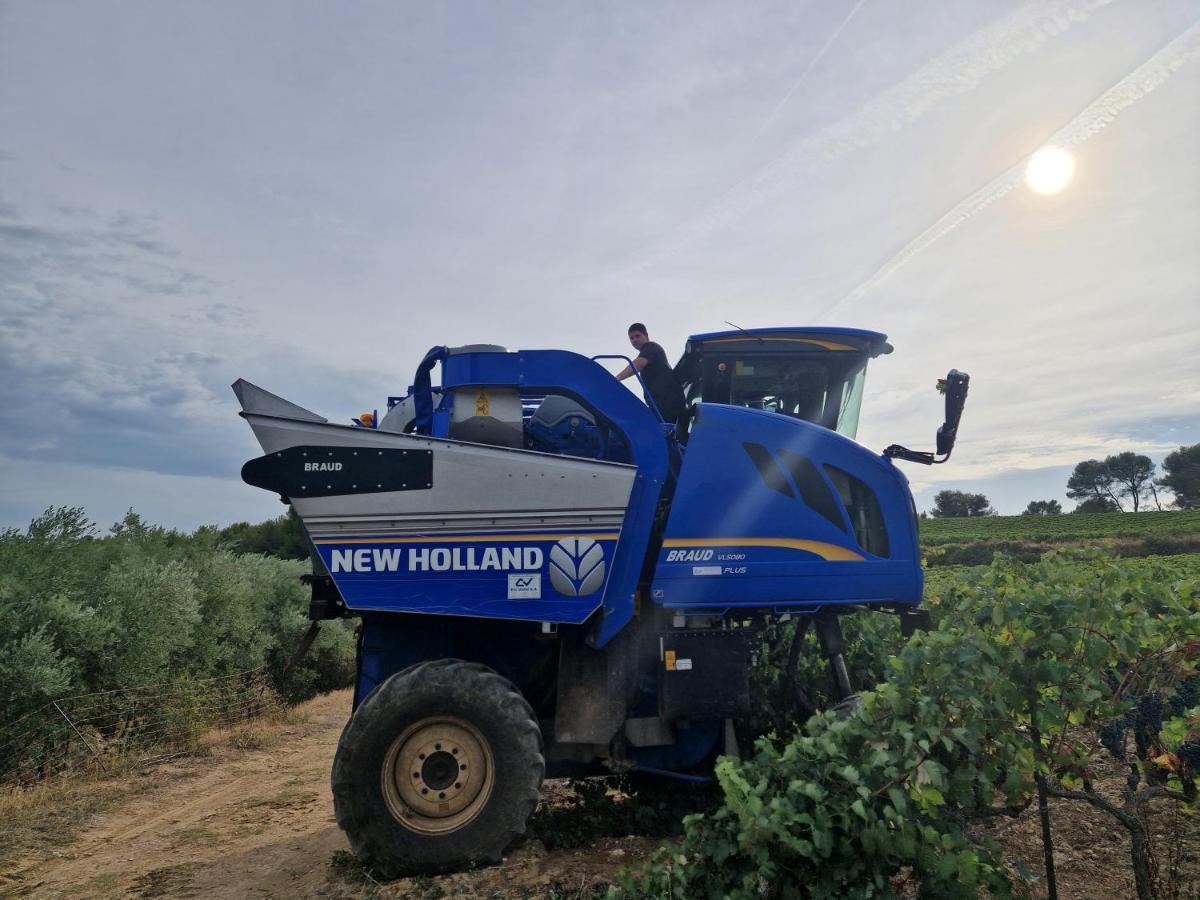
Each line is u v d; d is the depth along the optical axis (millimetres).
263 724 10492
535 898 4031
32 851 5301
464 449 4859
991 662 3611
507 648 5574
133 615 9133
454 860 4465
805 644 6703
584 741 5000
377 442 4805
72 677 8258
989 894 3641
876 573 5422
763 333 6012
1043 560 6270
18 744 7266
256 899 4336
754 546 5293
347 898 4242
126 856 5219
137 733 8562
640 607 5293
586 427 5883
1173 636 3809
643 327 7098
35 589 8703
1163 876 3812
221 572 12039
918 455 5652
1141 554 48344
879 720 3520
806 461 5477
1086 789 3617
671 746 5379
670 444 5680
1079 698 3592
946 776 3346
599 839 5027
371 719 4520
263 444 4738
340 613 5328
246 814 6254
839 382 6141
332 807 6457
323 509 4727
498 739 4598
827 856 3006
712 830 3297
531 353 5316
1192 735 3879
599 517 4930
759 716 5762
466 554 4805
